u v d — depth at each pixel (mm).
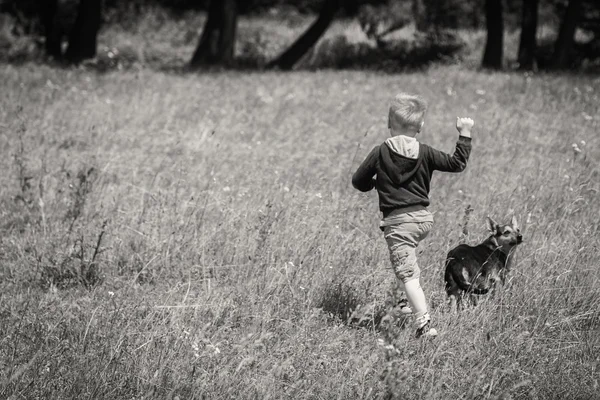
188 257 11258
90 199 13523
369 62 43531
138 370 7902
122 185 14547
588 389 8008
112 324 8766
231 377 7730
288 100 25469
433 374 7816
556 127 20781
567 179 14672
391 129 9156
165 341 8422
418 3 45969
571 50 42250
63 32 47250
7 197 13664
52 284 10031
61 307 9289
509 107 24328
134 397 7496
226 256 11180
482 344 8680
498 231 9547
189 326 8859
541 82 29578
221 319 9227
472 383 7816
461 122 8852
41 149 17641
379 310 9594
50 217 12820
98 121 20766
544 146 18719
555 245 11156
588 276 10359
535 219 12477
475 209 12922
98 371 7699
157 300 9758
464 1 53219
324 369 8172
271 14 67312
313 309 9180
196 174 15633
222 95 26578
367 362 7758
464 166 8758
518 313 9414
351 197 13750
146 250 11258
